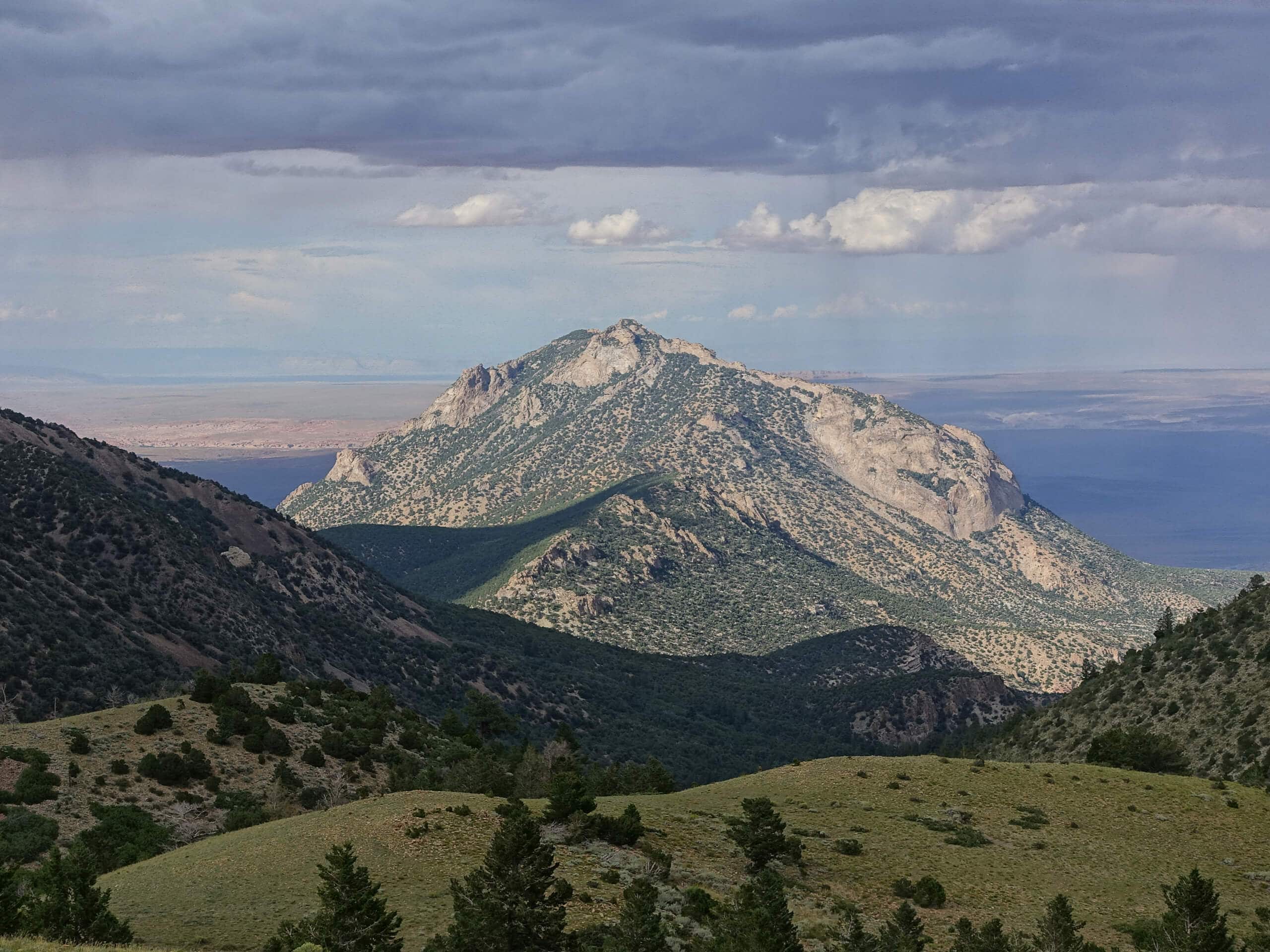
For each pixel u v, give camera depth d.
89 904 49.88
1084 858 79.56
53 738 93.44
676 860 71.44
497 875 53.09
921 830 83.75
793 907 65.44
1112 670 185.25
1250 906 70.62
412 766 110.25
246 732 105.19
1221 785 100.00
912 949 54.97
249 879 60.94
